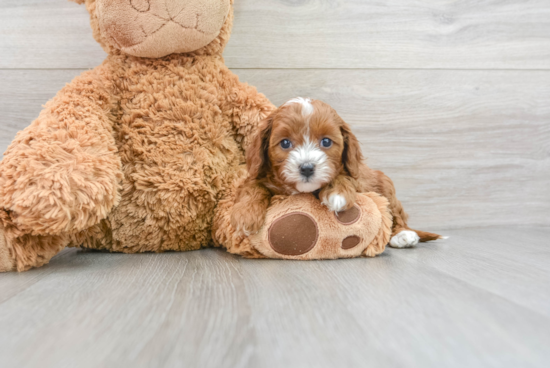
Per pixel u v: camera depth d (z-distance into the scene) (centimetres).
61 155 147
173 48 180
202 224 188
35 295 116
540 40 262
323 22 243
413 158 255
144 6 166
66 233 160
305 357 75
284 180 154
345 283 125
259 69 240
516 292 116
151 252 188
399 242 192
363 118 250
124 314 99
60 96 171
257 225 159
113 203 158
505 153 263
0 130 226
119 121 182
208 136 187
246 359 75
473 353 77
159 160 179
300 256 162
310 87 244
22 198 138
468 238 223
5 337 85
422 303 106
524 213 267
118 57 188
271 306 104
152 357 75
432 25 252
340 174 166
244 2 236
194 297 112
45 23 227
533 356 76
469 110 259
